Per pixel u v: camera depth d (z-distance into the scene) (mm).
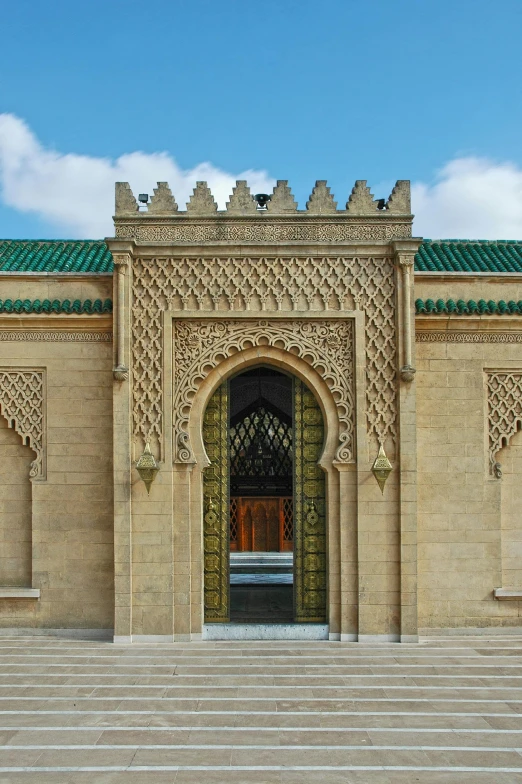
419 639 13266
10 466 13789
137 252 13320
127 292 13156
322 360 13328
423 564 13695
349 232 13539
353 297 13328
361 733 9039
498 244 16719
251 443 18422
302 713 9711
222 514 13648
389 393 13250
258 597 16641
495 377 14000
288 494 18375
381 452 12922
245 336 13336
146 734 9000
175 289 13297
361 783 7699
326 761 8242
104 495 13562
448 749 8578
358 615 13016
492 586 13695
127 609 12898
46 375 13727
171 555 13000
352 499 13227
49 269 14625
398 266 13227
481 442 13852
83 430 13672
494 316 13766
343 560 13148
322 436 13781
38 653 12336
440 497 13773
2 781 7723
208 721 9422
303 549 13641
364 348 13281
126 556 12922
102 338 13789
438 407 13883
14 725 9297
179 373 13289
